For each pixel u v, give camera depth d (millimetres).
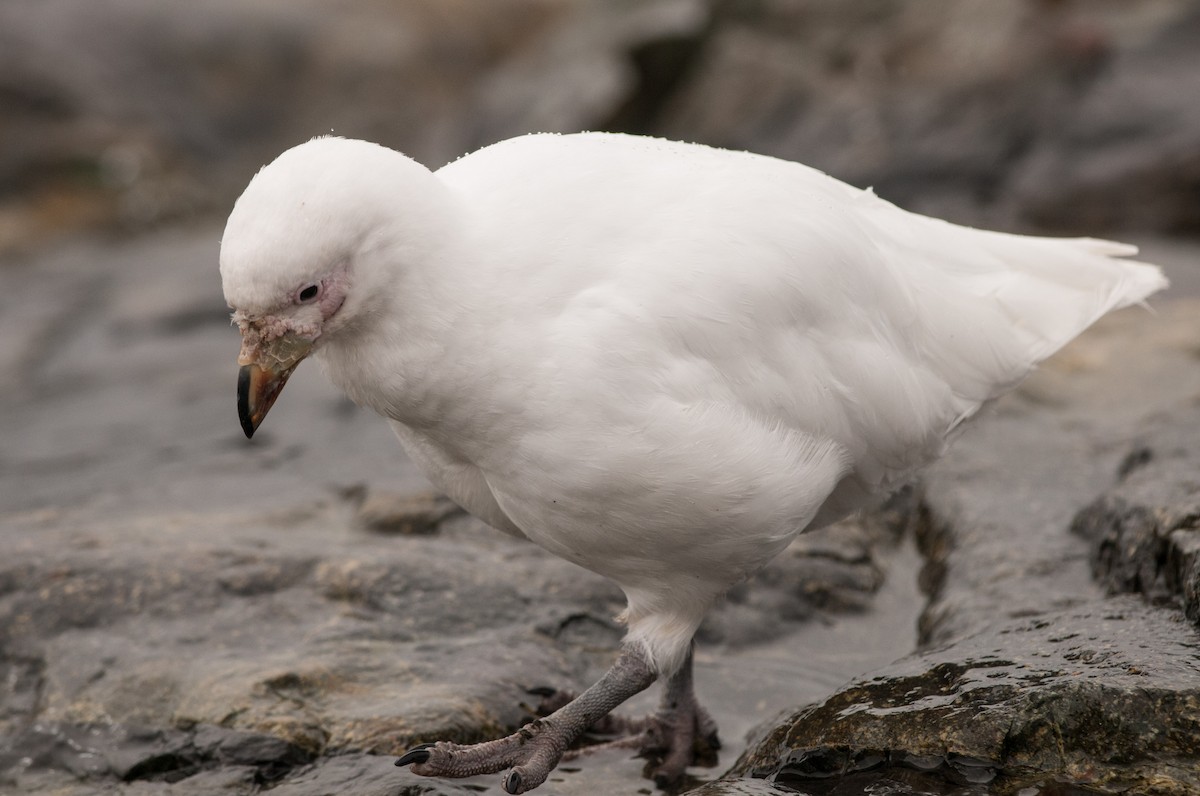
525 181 8078
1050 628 8734
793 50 30031
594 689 8805
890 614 11102
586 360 7766
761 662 10508
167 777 9008
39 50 35125
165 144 35031
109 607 10406
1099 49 26250
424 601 10523
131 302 22422
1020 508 11352
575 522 8227
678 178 8336
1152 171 24375
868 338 8734
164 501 13227
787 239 8336
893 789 7734
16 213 31953
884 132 27219
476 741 9062
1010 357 9398
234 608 10391
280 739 8930
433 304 7711
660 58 30250
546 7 41156
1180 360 14281
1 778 9188
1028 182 25297
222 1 38406
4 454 15648
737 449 8070
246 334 7672
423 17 39938
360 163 7566
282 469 14234
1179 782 7270
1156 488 10031
